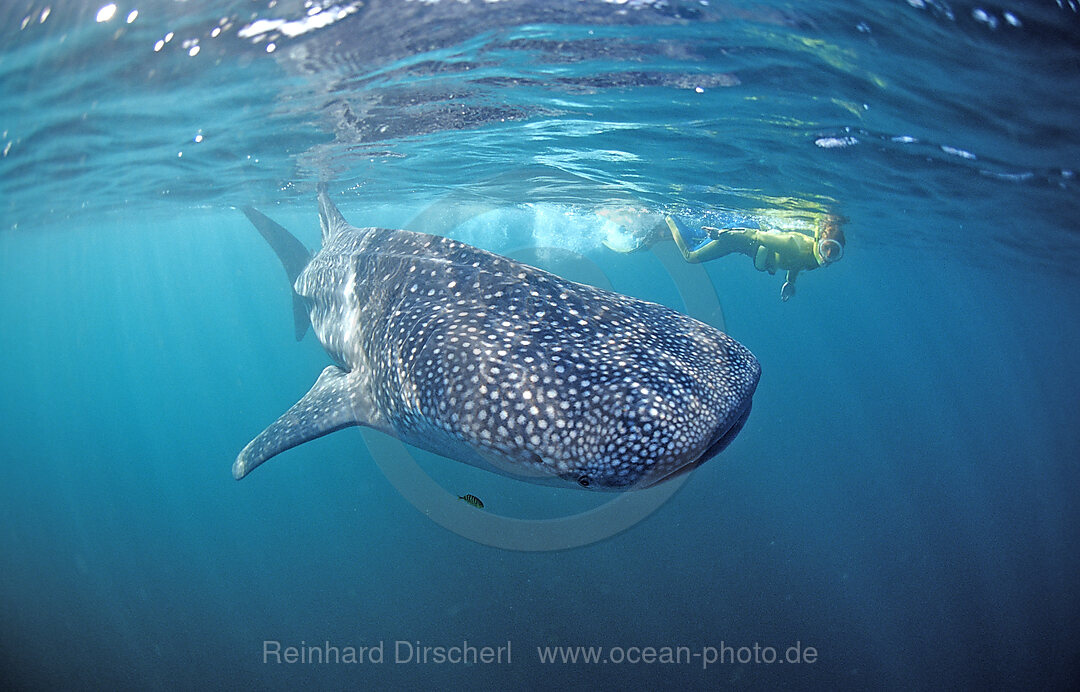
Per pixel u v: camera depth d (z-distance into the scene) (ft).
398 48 20.65
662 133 29.66
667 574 40.52
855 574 43.62
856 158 31.78
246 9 17.90
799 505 57.57
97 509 76.79
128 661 36.86
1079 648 37.04
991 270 87.61
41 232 75.25
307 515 61.72
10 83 24.50
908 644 35.37
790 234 34.04
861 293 174.40
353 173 44.04
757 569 42.42
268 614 40.60
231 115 29.19
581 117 28.07
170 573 50.52
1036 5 15.43
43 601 47.80
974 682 32.60
